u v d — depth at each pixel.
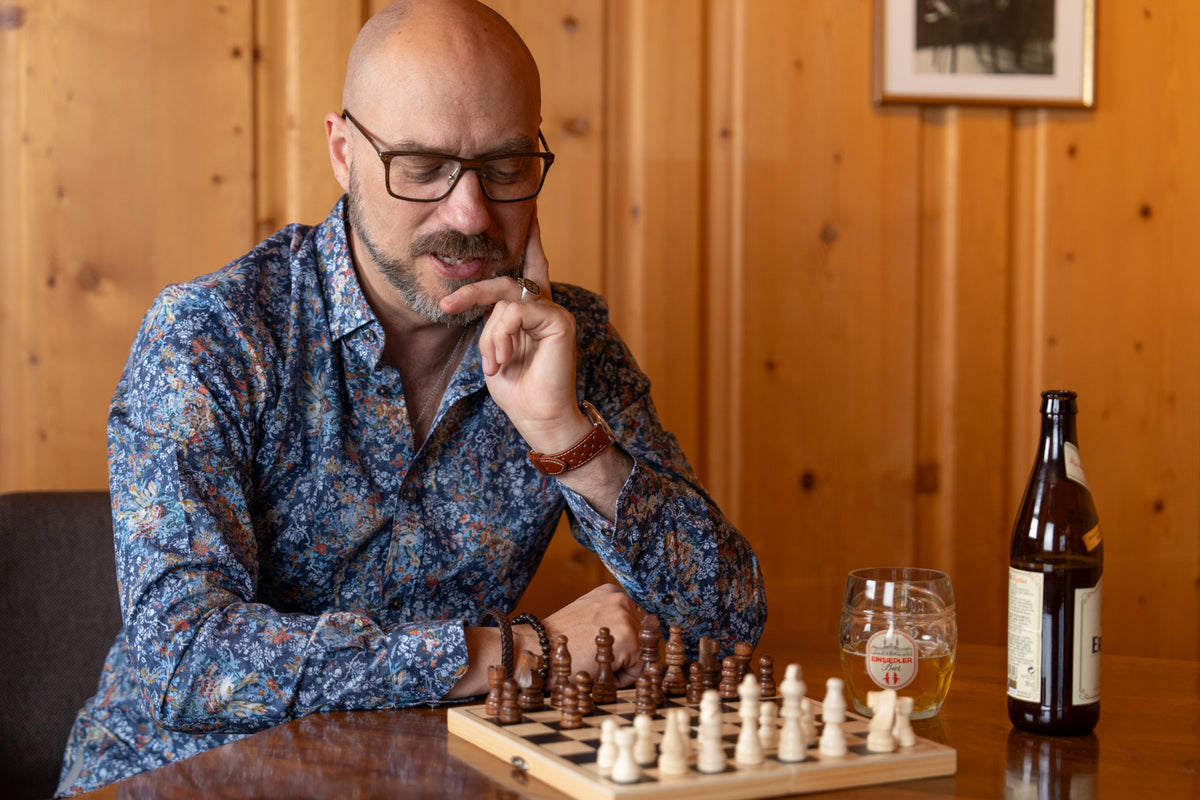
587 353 1.51
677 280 2.35
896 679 1.03
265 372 1.28
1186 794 0.85
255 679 1.07
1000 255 2.53
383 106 1.26
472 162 1.25
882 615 1.04
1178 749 0.96
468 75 1.24
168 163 2.13
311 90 2.17
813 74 2.40
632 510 1.27
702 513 1.33
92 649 1.65
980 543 2.55
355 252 1.36
